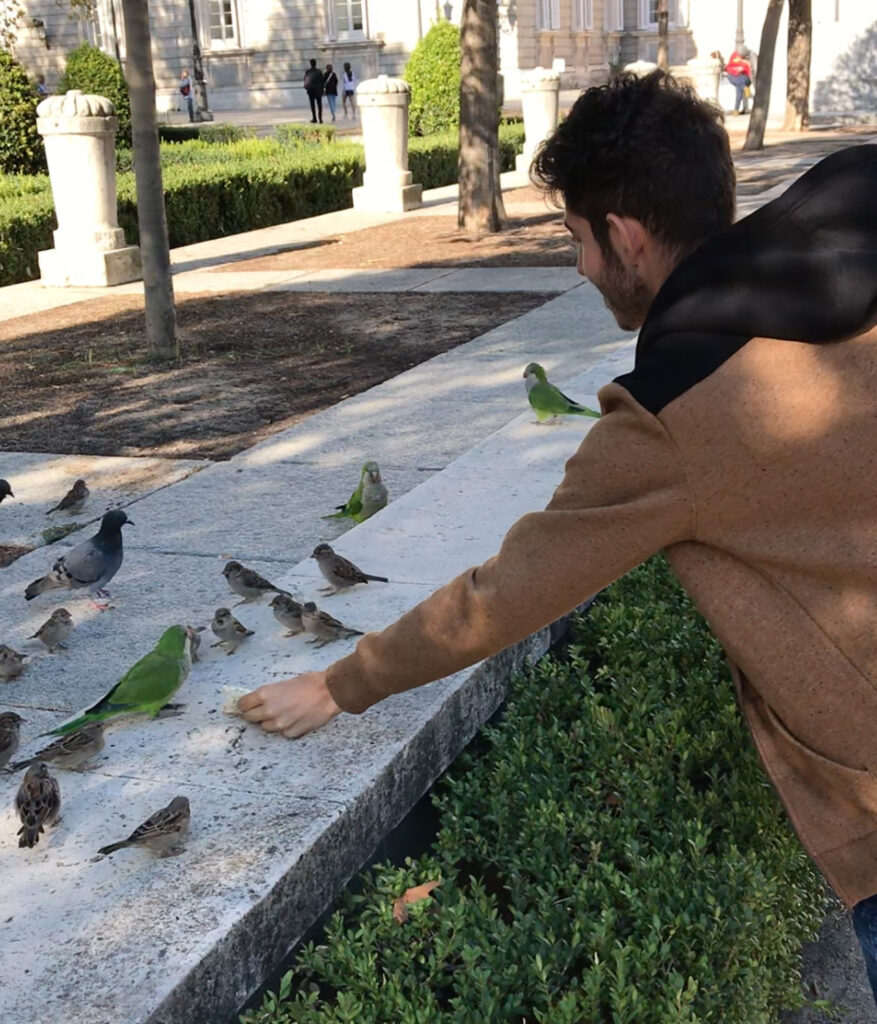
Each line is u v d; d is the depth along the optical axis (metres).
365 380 9.77
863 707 1.86
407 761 3.53
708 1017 2.82
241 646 4.32
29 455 8.05
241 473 7.31
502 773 3.69
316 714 2.79
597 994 2.68
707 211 1.95
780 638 1.88
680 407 1.83
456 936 2.84
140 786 3.35
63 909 2.80
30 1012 2.46
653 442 1.85
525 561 2.01
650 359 1.88
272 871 2.91
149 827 2.96
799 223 1.82
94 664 4.66
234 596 5.30
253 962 2.80
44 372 10.68
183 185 19.69
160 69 54.59
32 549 6.18
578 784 3.82
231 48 53.59
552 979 2.84
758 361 1.80
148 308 10.77
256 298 13.91
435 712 3.70
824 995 3.63
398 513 5.62
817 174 1.87
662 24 34.09
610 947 2.85
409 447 7.67
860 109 42.41
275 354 10.95
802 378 1.79
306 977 2.95
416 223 20.08
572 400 7.59
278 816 3.15
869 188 1.82
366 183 22.03
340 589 4.73
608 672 4.40
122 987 2.52
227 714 3.75
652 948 2.77
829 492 1.81
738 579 1.89
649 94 1.96
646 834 3.52
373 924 3.03
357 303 13.30
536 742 3.91
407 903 3.05
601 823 3.44
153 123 10.38
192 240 20.09
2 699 4.36
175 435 8.39
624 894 3.01
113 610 5.22
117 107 29.03
